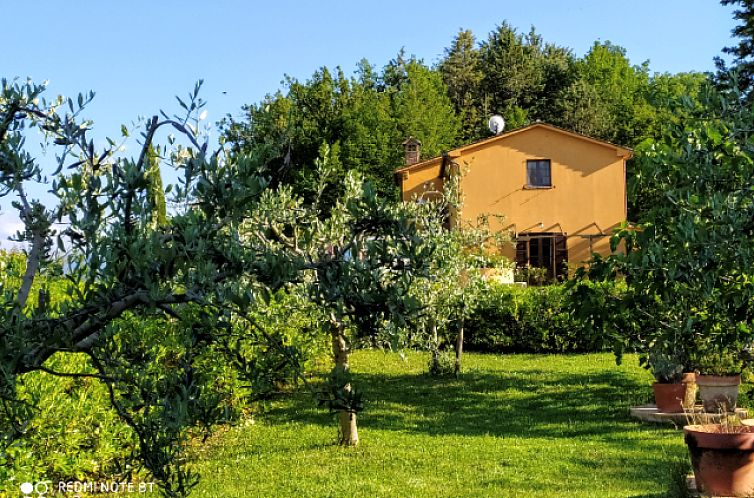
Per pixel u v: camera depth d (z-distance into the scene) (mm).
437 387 14227
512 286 19953
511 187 28312
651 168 7301
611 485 7637
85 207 2479
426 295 11289
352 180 8711
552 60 58344
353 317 2887
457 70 57188
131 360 3201
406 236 2875
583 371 15656
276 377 3281
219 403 3232
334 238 8000
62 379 6809
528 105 55250
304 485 7883
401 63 57438
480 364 17109
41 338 2580
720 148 5996
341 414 9727
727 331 6871
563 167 28375
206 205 2566
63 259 2709
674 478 7086
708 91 6000
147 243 2473
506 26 59875
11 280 3189
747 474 6516
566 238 28250
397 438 10164
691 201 6012
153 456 2992
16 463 5844
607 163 28312
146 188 2545
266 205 6910
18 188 2545
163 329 7270
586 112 46719
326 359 15617
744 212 5512
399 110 46281
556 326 18781
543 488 7609
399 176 28625
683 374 10859
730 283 6352
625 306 7125
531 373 15641
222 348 3283
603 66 54938
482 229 15141
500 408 12398
